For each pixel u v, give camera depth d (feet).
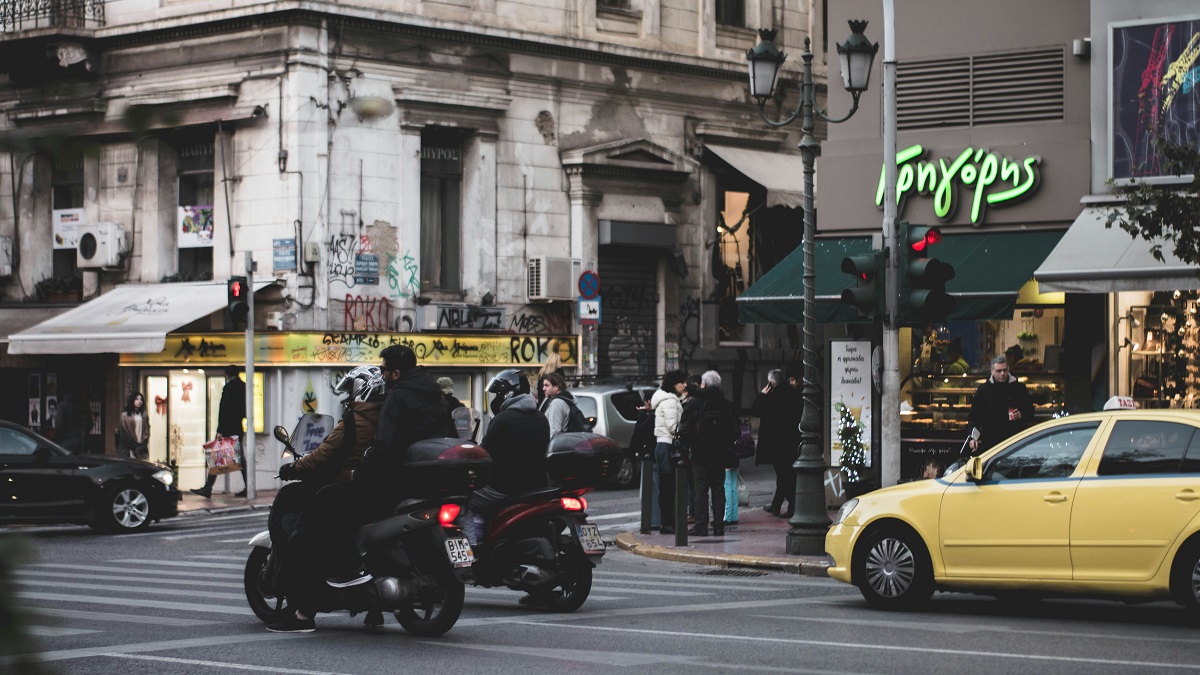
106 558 59.67
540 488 40.01
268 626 36.09
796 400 74.38
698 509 65.21
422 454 34.09
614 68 114.93
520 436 39.60
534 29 109.70
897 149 71.92
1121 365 64.95
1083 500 37.86
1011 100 69.87
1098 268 59.62
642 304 117.19
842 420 68.44
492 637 34.30
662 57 116.88
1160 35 64.34
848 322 69.56
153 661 30.42
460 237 106.93
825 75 130.21
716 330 122.21
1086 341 65.62
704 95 120.88
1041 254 66.80
